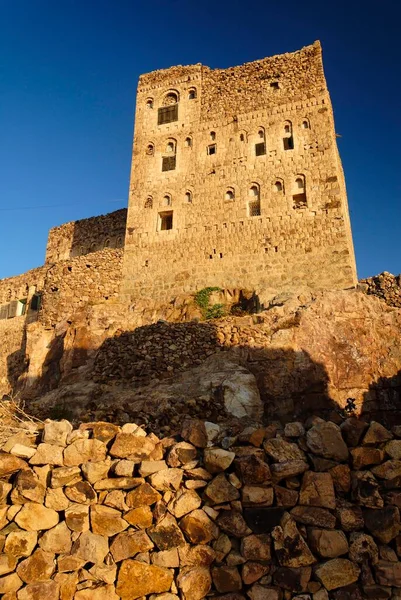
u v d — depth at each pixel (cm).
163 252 2880
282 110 2956
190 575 586
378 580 573
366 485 615
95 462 635
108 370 1873
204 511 621
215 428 689
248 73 3164
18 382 2766
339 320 1842
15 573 562
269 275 2597
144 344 1883
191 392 1544
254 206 2806
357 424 667
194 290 2709
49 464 629
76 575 575
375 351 1797
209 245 2795
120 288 2880
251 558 593
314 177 2716
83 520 603
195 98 3228
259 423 1440
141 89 3416
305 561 585
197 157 3048
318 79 2944
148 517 614
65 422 673
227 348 1803
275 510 614
